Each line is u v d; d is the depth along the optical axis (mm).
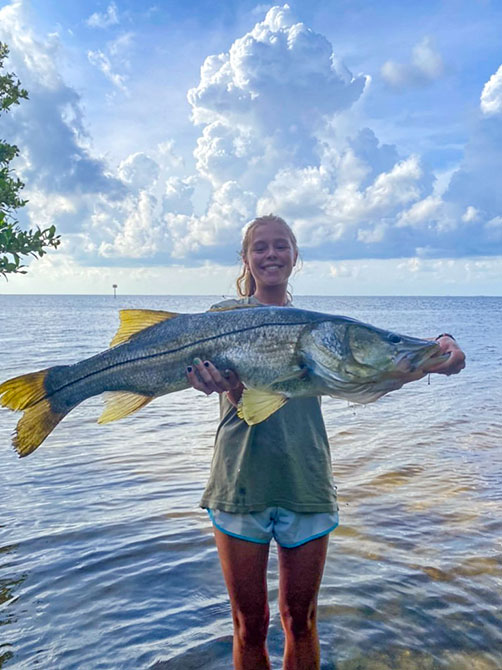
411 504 6668
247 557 3035
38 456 8844
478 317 81562
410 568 5082
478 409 13156
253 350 3102
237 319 3178
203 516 6262
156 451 9195
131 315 3428
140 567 5098
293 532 3047
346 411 12992
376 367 2971
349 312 102312
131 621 4277
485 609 4426
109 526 5980
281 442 3078
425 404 13922
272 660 3793
